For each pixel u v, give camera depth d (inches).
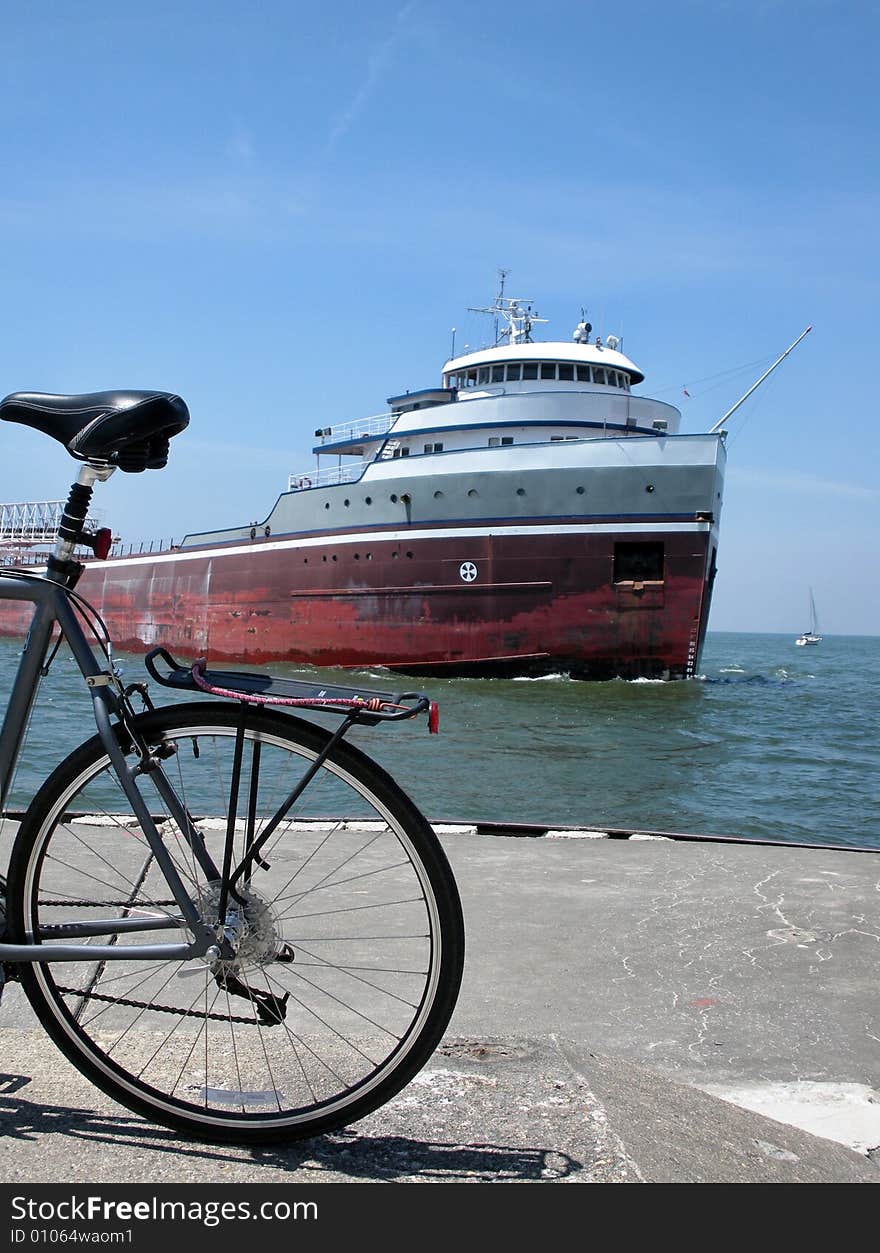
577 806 532.1
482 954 130.3
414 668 1096.8
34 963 71.3
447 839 198.4
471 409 1097.4
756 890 160.7
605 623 1019.3
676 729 825.5
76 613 74.0
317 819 195.9
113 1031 92.0
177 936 127.6
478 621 1052.5
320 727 69.0
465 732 769.6
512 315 1230.3
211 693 68.4
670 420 1131.3
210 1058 82.4
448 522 1051.9
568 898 155.3
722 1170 71.6
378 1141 71.1
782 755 720.3
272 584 1216.8
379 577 1101.1
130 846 161.8
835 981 122.7
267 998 72.9
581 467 1006.4
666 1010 113.6
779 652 4557.1
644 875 169.6
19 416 75.8
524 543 1023.6
